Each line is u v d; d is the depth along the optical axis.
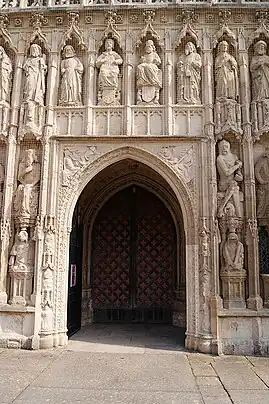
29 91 10.70
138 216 14.02
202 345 9.29
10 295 9.91
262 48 10.78
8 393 6.50
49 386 6.86
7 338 9.52
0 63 10.92
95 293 13.66
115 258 13.84
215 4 10.83
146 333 11.55
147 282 13.64
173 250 13.68
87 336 11.03
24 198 10.14
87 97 10.70
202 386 6.94
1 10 11.16
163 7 10.88
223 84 10.57
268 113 10.35
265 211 10.17
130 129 10.45
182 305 12.89
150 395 6.49
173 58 10.95
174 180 10.25
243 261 9.80
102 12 11.09
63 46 11.12
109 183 13.42
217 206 10.05
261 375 7.59
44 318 9.59
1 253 9.97
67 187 10.31
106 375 7.51
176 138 10.25
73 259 11.20
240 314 9.38
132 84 10.84
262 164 10.32
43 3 11.67
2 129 10.60
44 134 10.48
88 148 10.45
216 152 10.43
